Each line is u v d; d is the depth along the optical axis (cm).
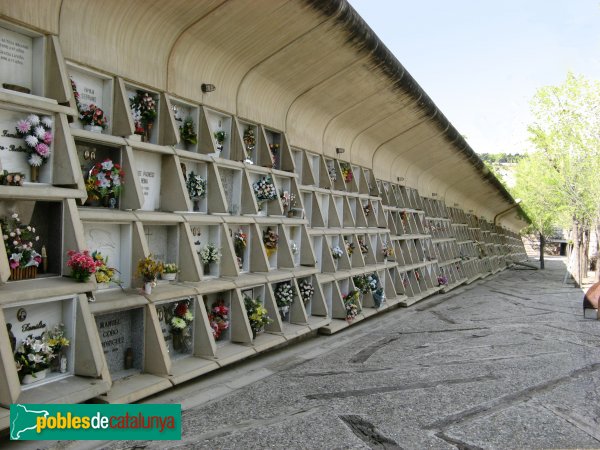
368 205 1187
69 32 458
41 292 378
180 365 525
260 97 770
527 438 398
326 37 711
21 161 412
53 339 396
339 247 992
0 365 344
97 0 468
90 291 423
